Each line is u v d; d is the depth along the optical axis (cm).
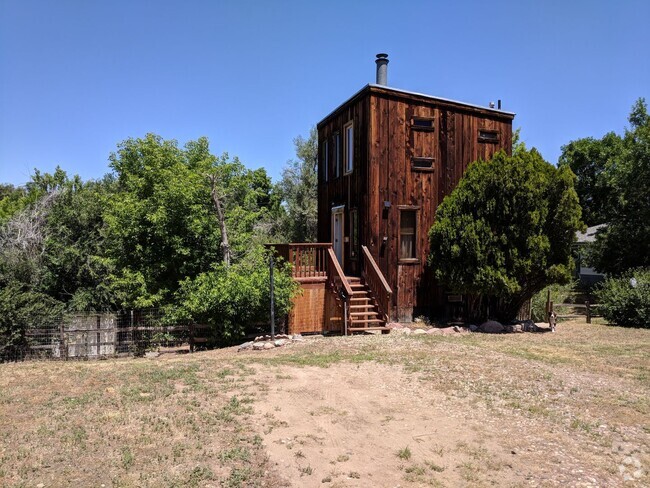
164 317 1225
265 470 452
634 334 1288
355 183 1470
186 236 1453
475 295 1366
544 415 610
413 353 937
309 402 646
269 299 1159
